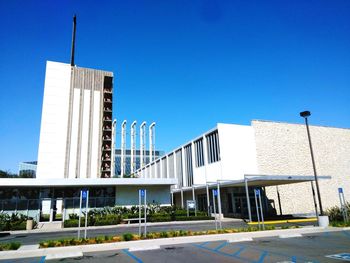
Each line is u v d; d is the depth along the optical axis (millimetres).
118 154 92938
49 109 54875
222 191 34406
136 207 28641
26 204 27094
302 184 36344
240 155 34438
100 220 24531
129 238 14016
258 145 35719
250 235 15555
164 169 54969
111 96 62688
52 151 52812
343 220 20844
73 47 63031
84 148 55062
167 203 30734
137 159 94875
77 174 53219
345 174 40406
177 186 46531
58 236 17891
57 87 56750
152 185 30703
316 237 14516
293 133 38375
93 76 60625
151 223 25328
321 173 38469
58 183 26703
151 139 73312
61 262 9852
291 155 37188
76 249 12141
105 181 28078
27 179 26016
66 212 27703
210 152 36875
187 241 14062
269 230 16500
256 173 34562
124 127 77000
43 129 53406
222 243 13305
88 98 58500
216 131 35594
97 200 28766
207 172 36969
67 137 54500
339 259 9047
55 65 57969
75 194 28391
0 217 23438
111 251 11938
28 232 21344
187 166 44000
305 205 35719
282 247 11711
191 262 9227
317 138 39938
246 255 10148
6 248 12016
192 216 27453
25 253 11422
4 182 25438
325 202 37688
